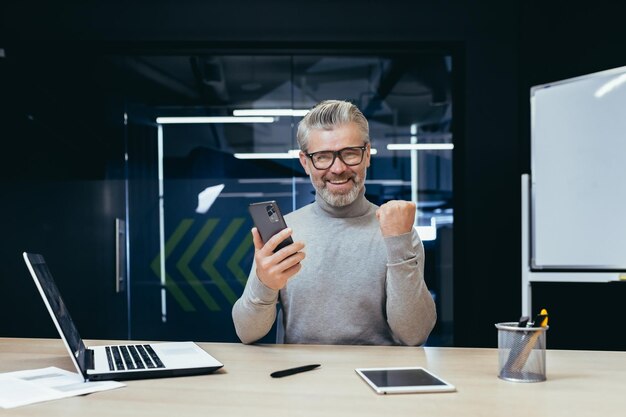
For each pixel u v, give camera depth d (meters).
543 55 3.16
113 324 3.68
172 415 0.84
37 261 1.15
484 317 3.22
